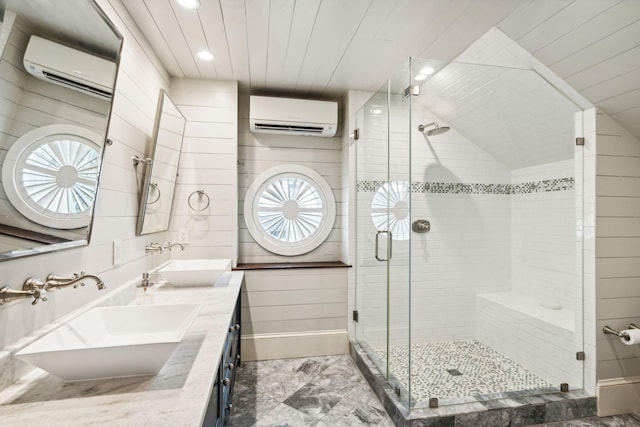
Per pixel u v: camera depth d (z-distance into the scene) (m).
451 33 1.88
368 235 2.59
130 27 1.71
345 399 2.09
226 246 2.61
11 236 0.83
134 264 1.79
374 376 2.20
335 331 2.79
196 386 0.86
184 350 1.08
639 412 1.95
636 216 1.99
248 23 1.80
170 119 2.07
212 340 1.16
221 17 1.75
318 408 1.99
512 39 1.83
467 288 2.38
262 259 2.98
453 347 2.35
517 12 1.63
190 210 2.56
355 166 2.83
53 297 1.10
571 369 2.04
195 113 2.56
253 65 2.33
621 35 1.50
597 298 1.94
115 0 1.53
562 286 2.13
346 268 2.82
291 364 2.59
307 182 3.06
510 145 2.29
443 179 2.27
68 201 1.07
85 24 1.08
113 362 0.86
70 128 1.04
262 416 1.90
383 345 2.25
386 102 2.28
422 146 2.16
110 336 1.20
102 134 1.24
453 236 2.33
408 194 1.97
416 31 1.87
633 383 1.96
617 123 1.97
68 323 1.07
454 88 2.08
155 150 1.87
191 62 2.28
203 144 2.58
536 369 2.20
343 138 2.99
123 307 1.24
